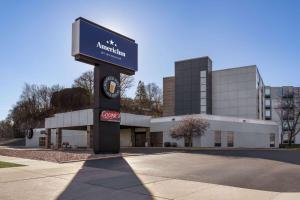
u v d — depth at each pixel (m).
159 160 20.22
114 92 27.16
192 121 37.88
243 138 47.22
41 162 18.83
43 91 99.50
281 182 12.03
